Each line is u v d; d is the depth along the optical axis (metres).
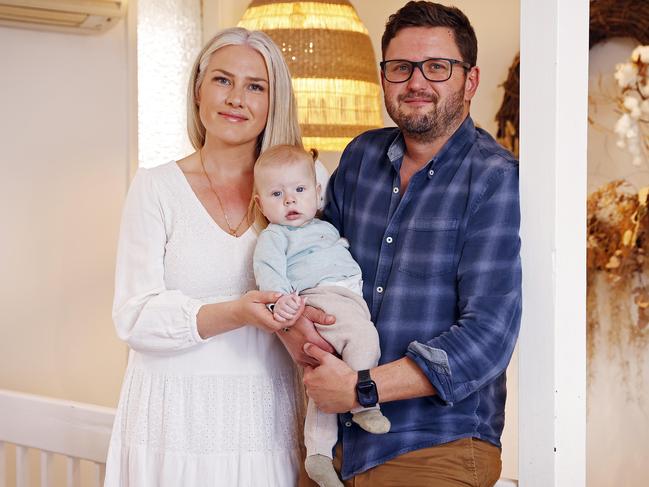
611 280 3.11
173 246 1.99
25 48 3.31
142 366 2.01
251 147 2.09
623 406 3.12
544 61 1.76
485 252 1.76
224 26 3.50
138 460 1.96
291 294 1.84
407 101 1.89
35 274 3.36
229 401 1.96
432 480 1.78
